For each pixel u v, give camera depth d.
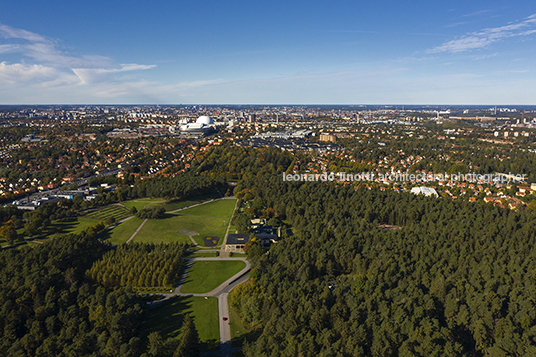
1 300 180.75
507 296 192.75
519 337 157.62
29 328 172.62
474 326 171.25
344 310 181.75
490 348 154.62
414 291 195.50
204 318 193.25
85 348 159.75
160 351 156.25
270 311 182.88
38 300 185.25
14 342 161.88
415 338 158.75
